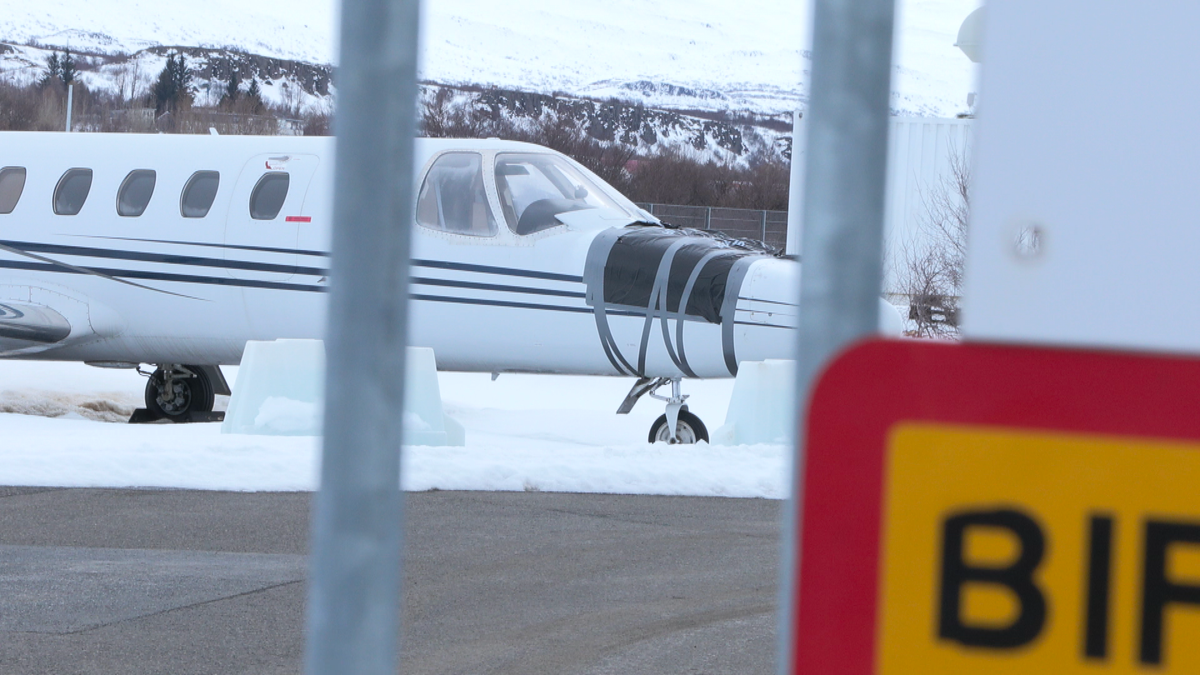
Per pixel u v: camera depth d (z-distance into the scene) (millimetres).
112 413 67812
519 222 48406
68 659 19891
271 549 28312
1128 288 2639
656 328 46062
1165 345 2633
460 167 49406
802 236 3213
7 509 32469
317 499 3725
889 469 2826
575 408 73375
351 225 3666
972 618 2791
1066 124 2637
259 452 39500
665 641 21391
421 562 27469
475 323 48438
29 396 68750
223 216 53188
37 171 56188
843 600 2873
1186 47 2559
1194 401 2633
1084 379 2695
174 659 19984
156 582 25094
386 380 3682
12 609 22953
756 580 26125
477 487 37125
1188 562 2682
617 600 24344
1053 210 2652
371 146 3650
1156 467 2666
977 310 2734
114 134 56688
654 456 40594
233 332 54094
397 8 3641
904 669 2834
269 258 52469
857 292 3170
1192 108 2564
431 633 21828
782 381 45938
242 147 54188
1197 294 2602
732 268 45469
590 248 47062
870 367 2834
